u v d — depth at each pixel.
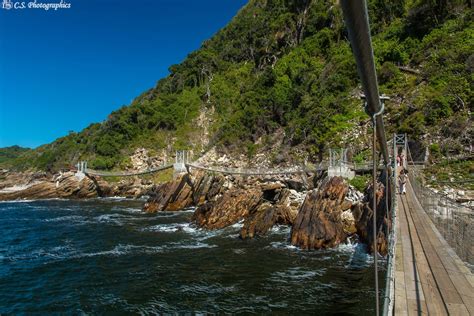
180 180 44.56
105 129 83.19
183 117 77.38
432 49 42.38
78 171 62.97
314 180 36.12
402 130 34.22
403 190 24.86
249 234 27.27
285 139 50.62
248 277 18.53
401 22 52.31
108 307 15.30
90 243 27.00
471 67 35.19
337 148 39.91
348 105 45.62
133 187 62.81
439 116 33.09
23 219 38.78
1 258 23.09
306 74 59.09
